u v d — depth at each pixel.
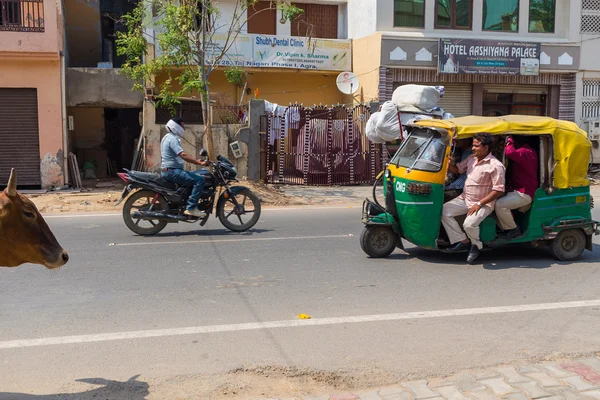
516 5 20.30
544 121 7.61
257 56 19.73
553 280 6.88
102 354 4.64
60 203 13.64
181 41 14.34
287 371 4.32
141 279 6.90
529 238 7.69
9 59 15.78
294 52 20.09
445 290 6.44
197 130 16.78
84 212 12.64
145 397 3.91
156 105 15.09
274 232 10.11
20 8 15.71
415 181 7.57
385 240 8.05
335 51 20.61
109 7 21.77
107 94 17.94
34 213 3.42
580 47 20.31
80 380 4.17
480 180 7.35
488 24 20.22
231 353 4.66
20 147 16.27
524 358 4.55
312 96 21.62
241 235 9.79
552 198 7.69
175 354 4.64
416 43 19.09
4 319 5.46
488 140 7.27
